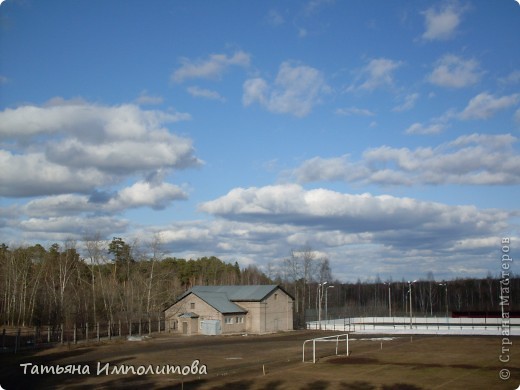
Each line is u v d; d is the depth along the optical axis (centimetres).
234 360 3541
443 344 4462
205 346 4541
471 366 3158
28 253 8362
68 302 6384
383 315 9881
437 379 2716
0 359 3575
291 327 6806
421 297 11331
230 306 6347
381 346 4291
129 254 8181
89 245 7181
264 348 4359
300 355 3800
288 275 9488
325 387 2530
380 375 2855
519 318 6800
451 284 11700
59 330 5503
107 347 4391
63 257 7912
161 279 7875
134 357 3712
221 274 12200
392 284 13200
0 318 6838
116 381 2719
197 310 6266
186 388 2514
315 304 10962
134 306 6850
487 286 11394
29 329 5997
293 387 2531
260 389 2486
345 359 3516
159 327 6262
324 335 5775
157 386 2567
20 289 7475
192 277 11769
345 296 12812
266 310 6450
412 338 5078
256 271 12625
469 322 7219
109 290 7062
